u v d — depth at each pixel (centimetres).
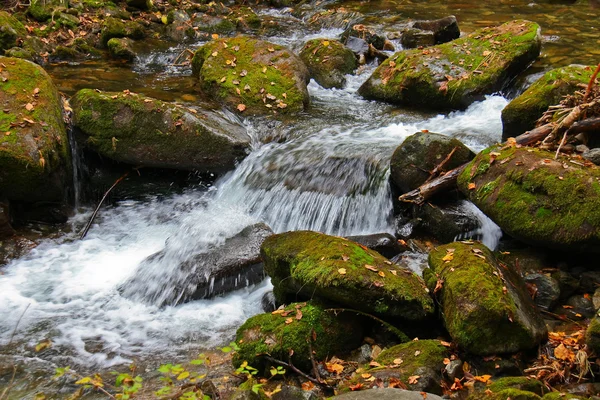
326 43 994
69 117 757
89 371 495
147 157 746
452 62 874
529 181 560
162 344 529
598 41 1033
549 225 541
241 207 724
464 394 436
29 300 586
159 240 690
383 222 679
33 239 684
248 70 879
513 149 595
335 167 706
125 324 555
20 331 542
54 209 713
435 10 1298
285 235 566
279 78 870
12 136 663
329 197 695
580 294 541
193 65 954
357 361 488
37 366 499
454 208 641
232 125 794
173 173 766
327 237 543
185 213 725
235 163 754
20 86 718
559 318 516
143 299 586
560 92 685
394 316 498
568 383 443
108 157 755
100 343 530
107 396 465
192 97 866
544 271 556
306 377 466
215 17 1201
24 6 1130
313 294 510
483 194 587
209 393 448
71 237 693
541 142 629
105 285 613
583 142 635
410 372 440
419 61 881
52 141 687
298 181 712
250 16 1243
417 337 501
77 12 1124
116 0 1224
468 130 768
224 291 589
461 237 625
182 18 1184
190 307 577
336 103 889
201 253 612
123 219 727
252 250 609
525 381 419
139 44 1071
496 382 421
